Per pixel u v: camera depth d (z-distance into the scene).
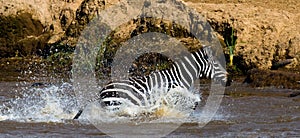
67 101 33.56
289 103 33.44
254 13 55.22
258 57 49.66
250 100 34.66
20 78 49.06
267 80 41.53
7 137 23.72
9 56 58.22
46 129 25.52
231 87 40.66
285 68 48.62
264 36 52.06
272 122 27.30
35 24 60.72
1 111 30.67
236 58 50.12
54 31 60.25
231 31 53.12
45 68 53.56
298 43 50.09
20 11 60.34
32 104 33.19
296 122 27.25
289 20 54.41
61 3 61.84
